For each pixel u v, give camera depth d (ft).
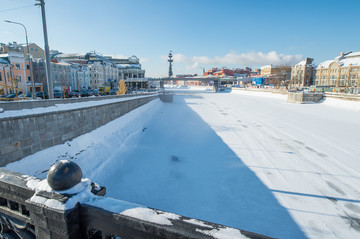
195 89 407.85
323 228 24.27
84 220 5.20
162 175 37.65
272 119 86.99
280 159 44.21
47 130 35.42
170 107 130.11
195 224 4.17
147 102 116.37
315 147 51.49
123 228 4.64
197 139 59.11
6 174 6.75
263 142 55.88
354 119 82.48
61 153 36.96
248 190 32.55
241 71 510.58
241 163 42.34
